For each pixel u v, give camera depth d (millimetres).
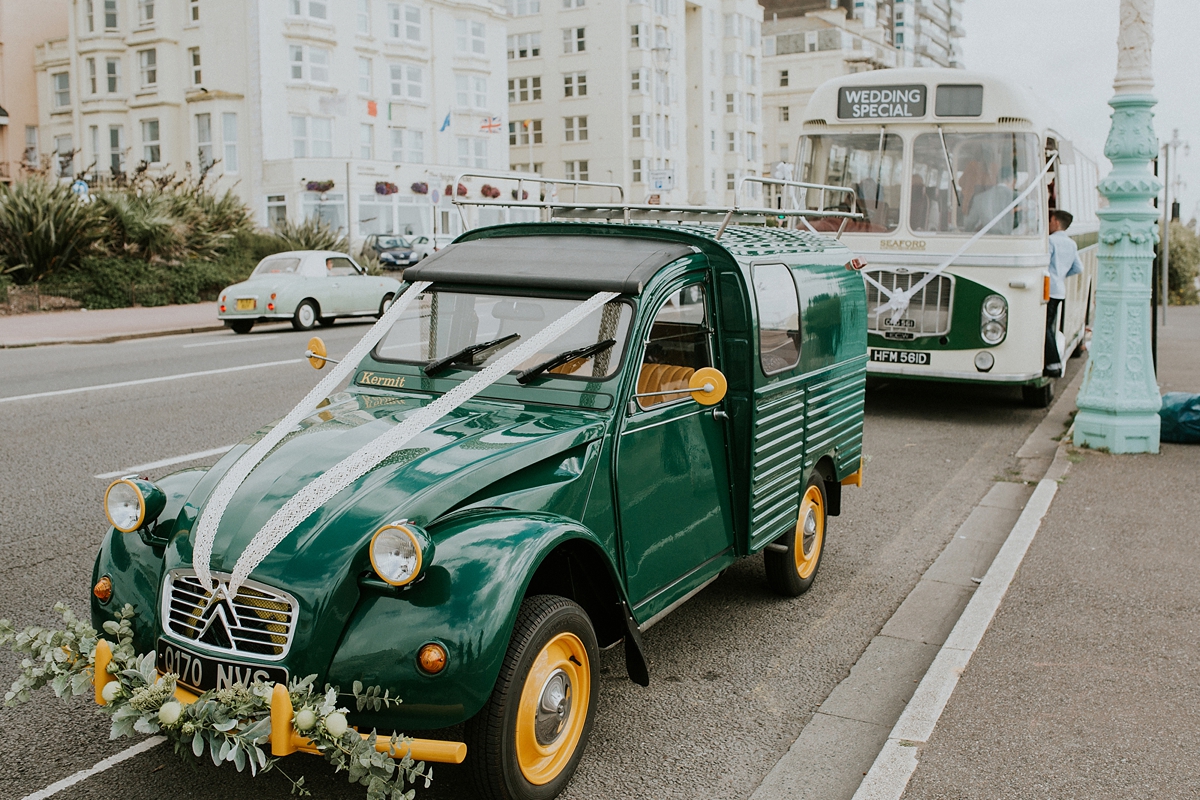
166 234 27578
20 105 51750
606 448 3879
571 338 4141
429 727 3078
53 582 5641
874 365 10953
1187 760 3717
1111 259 8617
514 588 3154
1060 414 11164
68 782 3684
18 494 7449
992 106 10258
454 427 3857
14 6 51125
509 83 63875
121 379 12984
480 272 4371
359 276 21719
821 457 5621
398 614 3121
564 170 62969
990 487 8164
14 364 14969
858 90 10742
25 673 3385
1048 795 3484
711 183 69875
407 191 45031
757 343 4637
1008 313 10344
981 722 4020
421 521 3289
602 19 60531
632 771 3820
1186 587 5516
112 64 46188
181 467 8258
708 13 68062
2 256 24969
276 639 3166
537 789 3369
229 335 19859
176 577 3381
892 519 7301
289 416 4004
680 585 4344
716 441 4602
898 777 3588
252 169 43156
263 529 3250
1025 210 10266
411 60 47594
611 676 4699
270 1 42312
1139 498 7234
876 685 4594
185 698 3191
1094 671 4492
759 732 4152
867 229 10820
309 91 43688
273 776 3723
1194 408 8898
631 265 4223
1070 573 5754
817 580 6043
